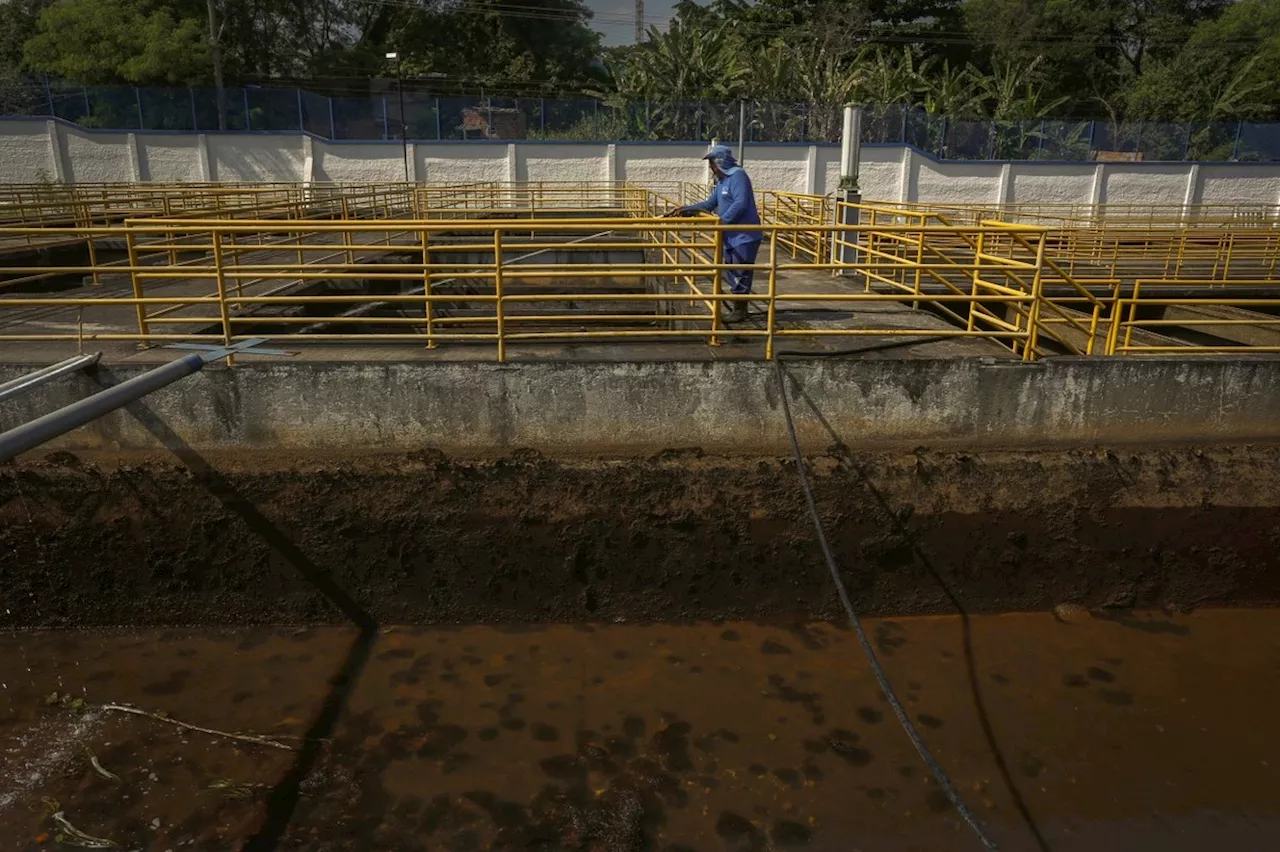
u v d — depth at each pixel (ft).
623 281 49.55
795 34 126.00
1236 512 23.63
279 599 23.09
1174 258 52.80
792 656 21.75
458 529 22.84
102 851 15.76
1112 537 23.68
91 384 22.33
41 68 114.73
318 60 143.54
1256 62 118.83
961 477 23.38
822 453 23.45
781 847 16.08
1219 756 18.44
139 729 18.83
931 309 39.37
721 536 23.06
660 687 20.47
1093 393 23.52
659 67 99.35
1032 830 16.52
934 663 21.49
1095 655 21.93
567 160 88.33
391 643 22.25
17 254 42.80
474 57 154.40
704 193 78.74
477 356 23.62
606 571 23.13
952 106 104.47
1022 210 89.04
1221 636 22.80
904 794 17.33
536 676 20.85
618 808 16.81
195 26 116.78
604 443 23.20
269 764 17.83
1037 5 137.28
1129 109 123.34
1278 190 88.58
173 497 22.68
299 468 22.74
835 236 40.27
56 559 22.79
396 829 16.29
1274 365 23.61
